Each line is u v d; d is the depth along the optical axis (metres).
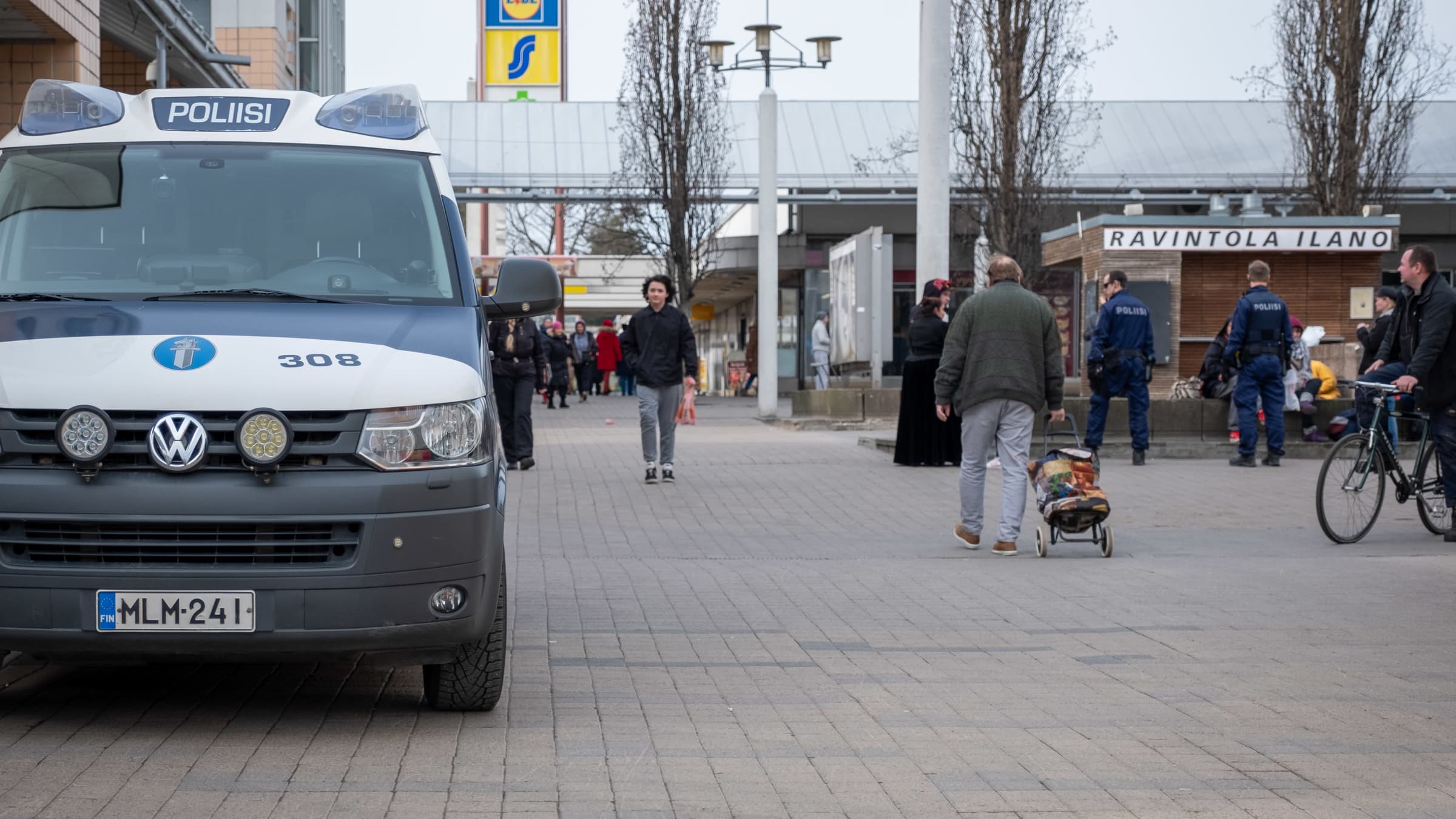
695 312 62.66
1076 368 26.77
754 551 12.14
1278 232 24.94
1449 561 11.52
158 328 6.16
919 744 6.14
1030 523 14.13
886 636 8.49
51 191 7.08
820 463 19.55
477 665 6.37
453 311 6.74
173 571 5.68
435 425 5.97
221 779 5.42
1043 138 31.95
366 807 5.12
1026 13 31.38
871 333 27.39
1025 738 6.25
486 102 46.81
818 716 6.61
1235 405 18.80
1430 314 12.38
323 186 7.23
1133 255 24.83
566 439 24.73
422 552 5.85
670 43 39.69
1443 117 45.75
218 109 7.58
